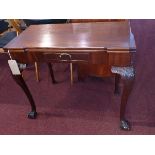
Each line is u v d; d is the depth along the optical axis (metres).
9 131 1.65
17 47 1.33
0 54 2.79
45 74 2.35
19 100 1.97
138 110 1.73
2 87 2.17
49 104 1.88
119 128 1.58
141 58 2.46
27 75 2.34
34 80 2.25
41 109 1.83
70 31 1.52
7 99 2.00
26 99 1.97
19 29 2.17
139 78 2.11
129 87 1.35
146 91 1.93
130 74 1.29
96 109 1.78
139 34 3.14
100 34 1.41
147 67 2.29
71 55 1.29
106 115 1.71
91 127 1.61
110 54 1.23
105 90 2.00
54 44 1.31
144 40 2.93
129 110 1.73
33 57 1.35
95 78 2.18
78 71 2.07
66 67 2.45
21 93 2.06
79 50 1.25
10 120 1.75
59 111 1.79
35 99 1.96
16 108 1.88
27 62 1.39
